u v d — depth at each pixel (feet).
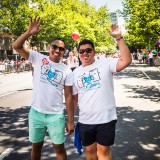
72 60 47.98
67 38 141.59
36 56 12.97
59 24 129.49
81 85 11.98
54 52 12.74
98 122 11.71
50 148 17.43
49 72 12.75
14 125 23.50
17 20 123.85
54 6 127.95
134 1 102.83
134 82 57.36
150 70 96.94
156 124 22.86
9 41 150.82
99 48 208.23
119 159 15.47
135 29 110.11
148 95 39.01
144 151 16.66
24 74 95.09
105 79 11.76
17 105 33.04
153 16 99.71
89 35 168.14
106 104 11.74
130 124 23.00
